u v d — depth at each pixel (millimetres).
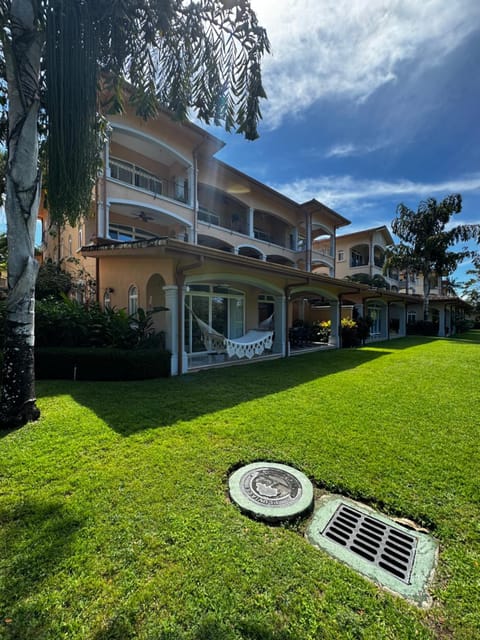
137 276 9383
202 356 11094
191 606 1706
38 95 4215
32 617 1635
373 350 14000
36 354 7297
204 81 4902
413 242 24875
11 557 2008
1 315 6988
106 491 2750
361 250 32469
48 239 19984
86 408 5027
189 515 2455
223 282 11711
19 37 3963
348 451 3629
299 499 2715
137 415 4723
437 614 1698
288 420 4613
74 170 4074
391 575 1957
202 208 17609
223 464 3283
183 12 4434
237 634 1567
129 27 4207
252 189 18391
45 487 2801
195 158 14883
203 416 4738
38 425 4258
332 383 7098
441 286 40562
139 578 1874
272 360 10859
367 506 2691
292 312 20953
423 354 12453
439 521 2467
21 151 4199
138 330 8148
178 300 8047
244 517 2467
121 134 12578
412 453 3592
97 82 4234
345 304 19703
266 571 1942
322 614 1676
